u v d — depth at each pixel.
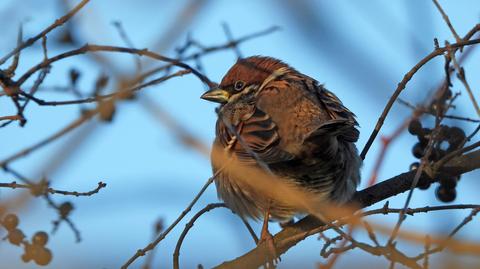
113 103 6.50
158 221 8.35
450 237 5.75
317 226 10.23
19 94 8.23
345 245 7.85
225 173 10.93
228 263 9.69
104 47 8.09
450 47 8.35
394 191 10.27
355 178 11.06
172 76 8.68
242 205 11.34
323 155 10.09
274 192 7.82
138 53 8.07
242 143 7.99
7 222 7.99
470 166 9.97
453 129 9.94
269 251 9.64
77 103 8.34
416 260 6.69
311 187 10.50
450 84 8.84
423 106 9.23
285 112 10.78
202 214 8.91
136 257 8.03
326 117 10.84
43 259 7.93
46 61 8.25
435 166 8.34
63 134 6.66
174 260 8.47
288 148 10.41
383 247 6.72
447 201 10.25
